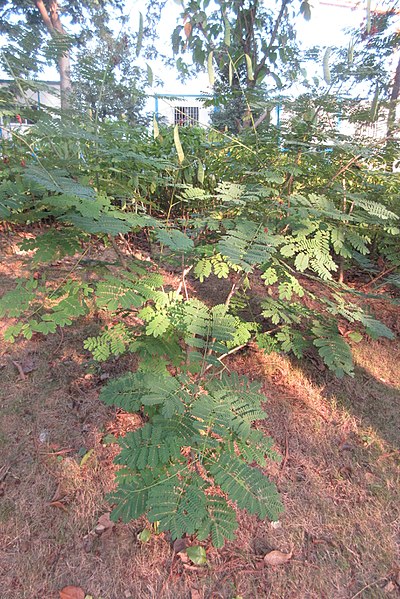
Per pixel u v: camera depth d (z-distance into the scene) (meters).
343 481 2.04
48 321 1.71
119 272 1.93
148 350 2.05
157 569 1.62
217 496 1.37
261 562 1.66
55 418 2.26
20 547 1.67
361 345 3.09
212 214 2.12
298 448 2.21
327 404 2.53
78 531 1.74
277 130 2.15
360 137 2.46
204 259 2.09
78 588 1.53
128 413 2.31
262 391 2.53
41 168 1.27
